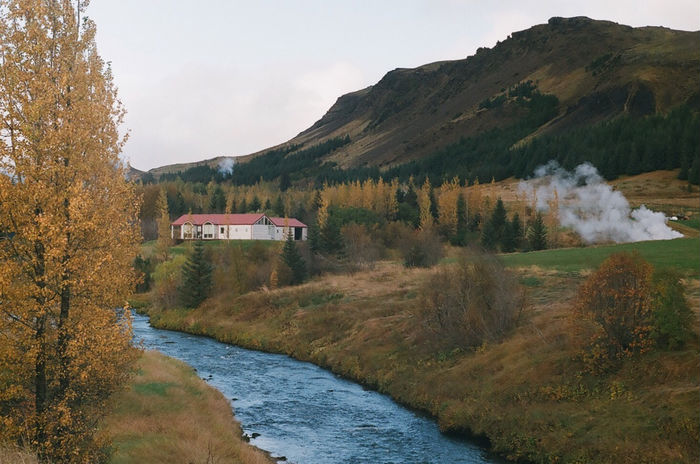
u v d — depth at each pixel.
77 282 13.62
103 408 15.47
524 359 29.70
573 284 44.25
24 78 13.18
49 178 13.66
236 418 28.30
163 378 29.02
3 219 12.97
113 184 15.08
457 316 36.97
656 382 22.91
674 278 25.08
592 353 26.05
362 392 34.62
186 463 17.30
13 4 13.59
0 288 12.28
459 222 130.62
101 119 14.76
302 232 128.00
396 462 22.55
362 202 145.12
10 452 12.01
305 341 48.94
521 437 23.19
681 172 150.88
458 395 29.19
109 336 14.16
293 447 24.14
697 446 18.45
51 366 13.87
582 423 22.27
